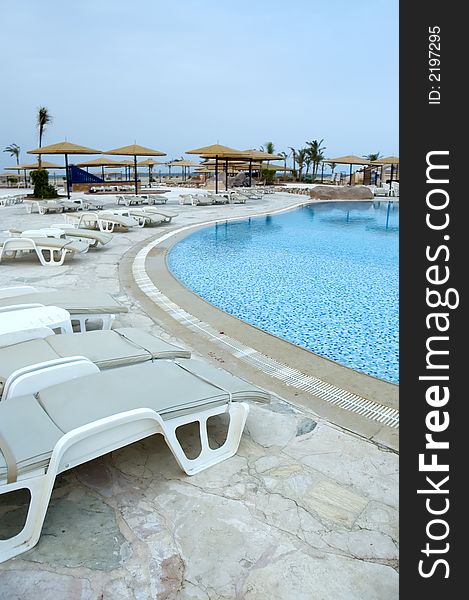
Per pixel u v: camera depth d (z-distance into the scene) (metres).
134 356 3.14
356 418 3.17
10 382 2.61
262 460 2.62
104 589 1.75
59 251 8.71
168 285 6.91
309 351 4.55
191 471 2.47
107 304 4.58
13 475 1.84
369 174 41.69
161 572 1.83
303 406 3.34
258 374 3.92
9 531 2.03
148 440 2.84
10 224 13.44
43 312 4.04
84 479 2.42
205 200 21.53
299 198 27.03
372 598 1.74
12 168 34.50
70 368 2.73
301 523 2.12
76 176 25.38
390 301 6.87
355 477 2.47
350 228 15.02
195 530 2.06
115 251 9.62
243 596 1.74
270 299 6.92
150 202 20.92
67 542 1.97
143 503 2.24
